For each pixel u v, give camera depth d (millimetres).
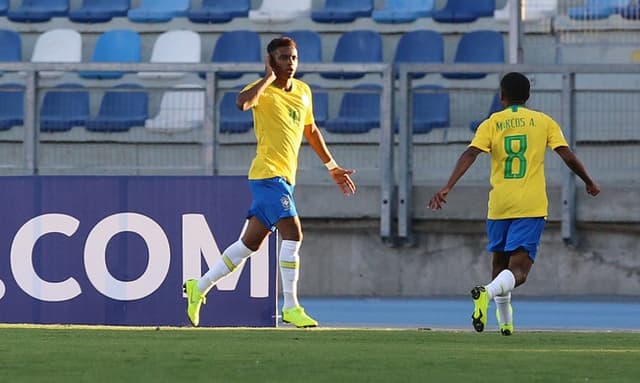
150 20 66188
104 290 35438
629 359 23641
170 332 31500
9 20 67000
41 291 35562
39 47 65562
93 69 48469
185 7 67000
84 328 33375
